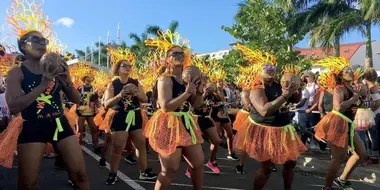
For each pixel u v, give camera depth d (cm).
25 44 323
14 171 620
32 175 318
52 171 625
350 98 493
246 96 441
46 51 340
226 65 1073
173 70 389
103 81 784
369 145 684
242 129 430
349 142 489
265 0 1176
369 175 605
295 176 626
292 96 412
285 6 1503
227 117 724
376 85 683
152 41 418
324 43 1555
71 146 324
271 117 407
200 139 392
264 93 400
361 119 630
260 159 404
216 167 635
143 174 579
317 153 783
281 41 1091
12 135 314
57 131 321
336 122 485
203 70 627
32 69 325
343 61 504
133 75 630
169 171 372
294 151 408
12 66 343
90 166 678
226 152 839
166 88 372
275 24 1112
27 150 314
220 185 559
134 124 549
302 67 1045
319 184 570
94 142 806
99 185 548
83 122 798
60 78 330
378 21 1424
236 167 641
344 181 517
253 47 1059
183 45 426
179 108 387
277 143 402
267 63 409
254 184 425
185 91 365
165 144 369
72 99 351
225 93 875
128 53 616
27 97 296
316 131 515
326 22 1577
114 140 541
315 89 806
